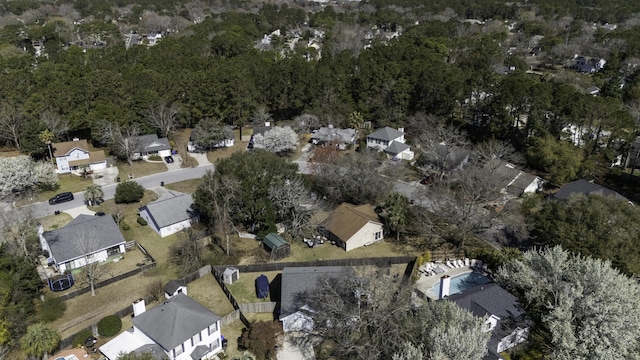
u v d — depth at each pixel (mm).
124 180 69688
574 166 66125
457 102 82688
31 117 77438
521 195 62719
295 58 102812
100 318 41000
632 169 70500
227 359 37562
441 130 73250
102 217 52875
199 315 37406
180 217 56281
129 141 74812
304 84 92312
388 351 33844
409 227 56750
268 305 42469
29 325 37969
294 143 78938
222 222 51938
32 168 63750
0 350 35719
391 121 87875
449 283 43812
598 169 71062
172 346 34719
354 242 52406
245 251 51875
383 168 68688
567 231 43531
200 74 89438
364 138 84688
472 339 29969
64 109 81875
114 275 47594
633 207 47125
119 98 83812
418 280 45969
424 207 59062
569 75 114562
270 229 53500
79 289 44531
